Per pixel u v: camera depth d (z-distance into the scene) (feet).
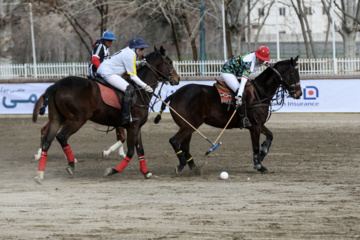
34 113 42.27
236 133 75.92
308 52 136.05
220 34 183.01
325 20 234.17
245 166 49.78
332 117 89.51
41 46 212.64
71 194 38.01
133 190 39.24
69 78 42.75
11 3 146.72
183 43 192.13
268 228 28.68
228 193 37.60
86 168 50.37
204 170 47.98
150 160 54.70
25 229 29.09
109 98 42.98
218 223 29.73
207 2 140.36
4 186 41.37
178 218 30.89
